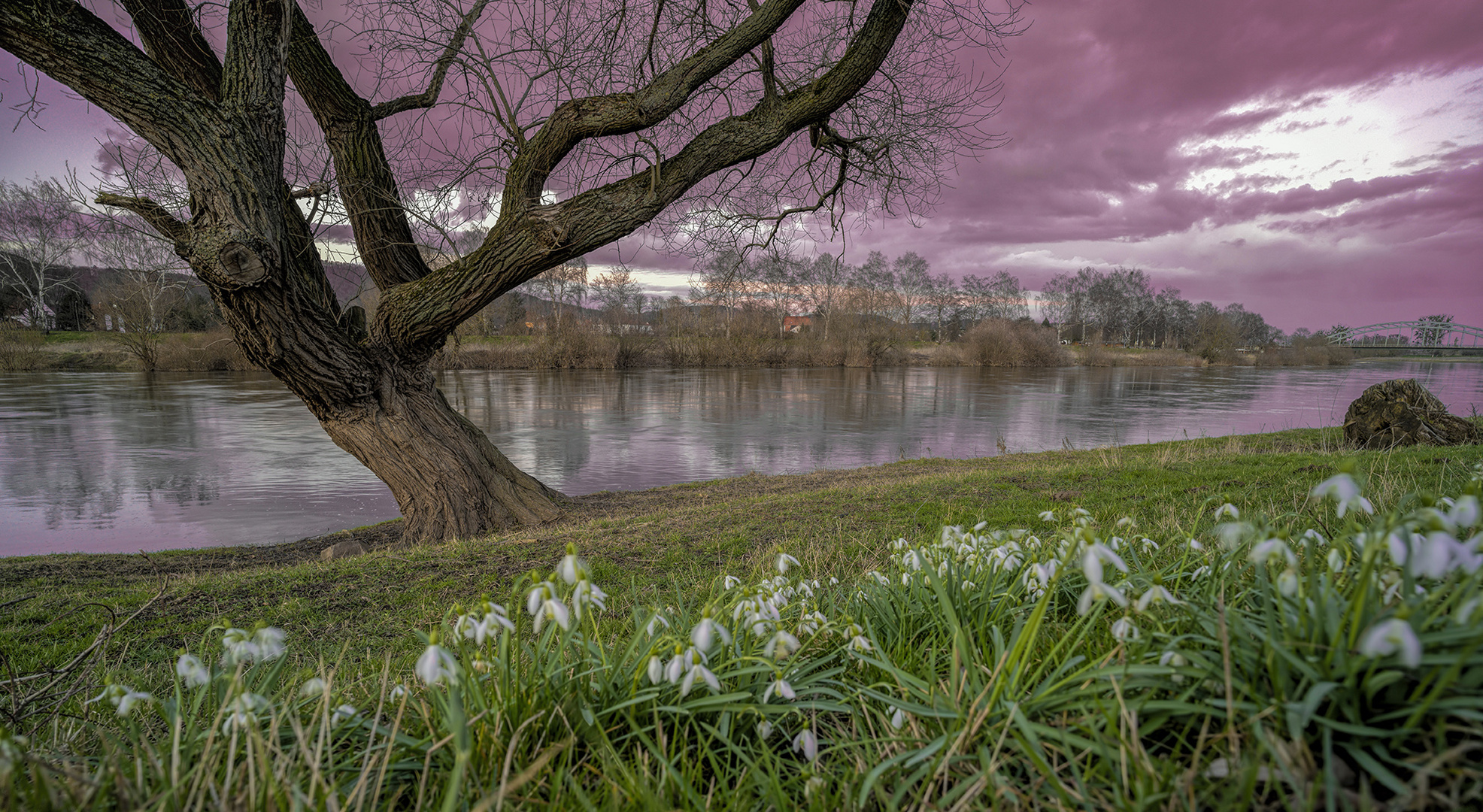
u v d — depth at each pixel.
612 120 7.31
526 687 1.63
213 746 1.46
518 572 6.70
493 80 7.66
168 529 12.15
